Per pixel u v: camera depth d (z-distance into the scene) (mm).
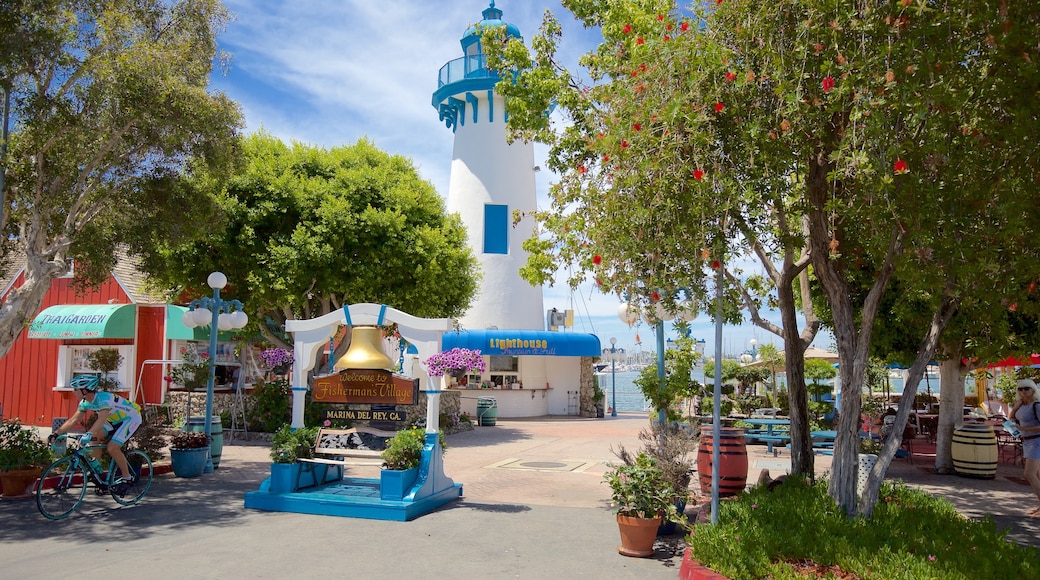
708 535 6746
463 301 21375
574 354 28094
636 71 7391
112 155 12055
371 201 19281
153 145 11875
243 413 18797
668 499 7863
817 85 6797
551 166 12000
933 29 6027
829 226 7641
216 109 12086
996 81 6191
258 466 14125
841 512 7367
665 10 9336
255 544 7871
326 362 19844
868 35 6480
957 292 6473
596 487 11945
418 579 6645
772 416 20719
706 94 7109
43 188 11883
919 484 12625
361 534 8375
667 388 10773
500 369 29797
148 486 10422
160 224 12812
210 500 10438
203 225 13492
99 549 7605
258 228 18312
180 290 20250
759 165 7086
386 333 10875
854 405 7516
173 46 12164
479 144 29719
